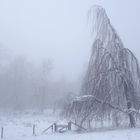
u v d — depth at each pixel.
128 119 17.41
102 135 14.85
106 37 18.20
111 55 17.62
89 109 16.98
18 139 17.72
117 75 17.19
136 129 16.33
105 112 17.00
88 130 17.66
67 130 20.42
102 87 17.14
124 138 13.34
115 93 17.03
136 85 17.47
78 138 14.69
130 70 17.55
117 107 17.14
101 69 17.50
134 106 17.31
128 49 17.88
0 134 22.64
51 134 18.80
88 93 17.59
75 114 17.33
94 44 18.22
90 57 18.19
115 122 17.34
